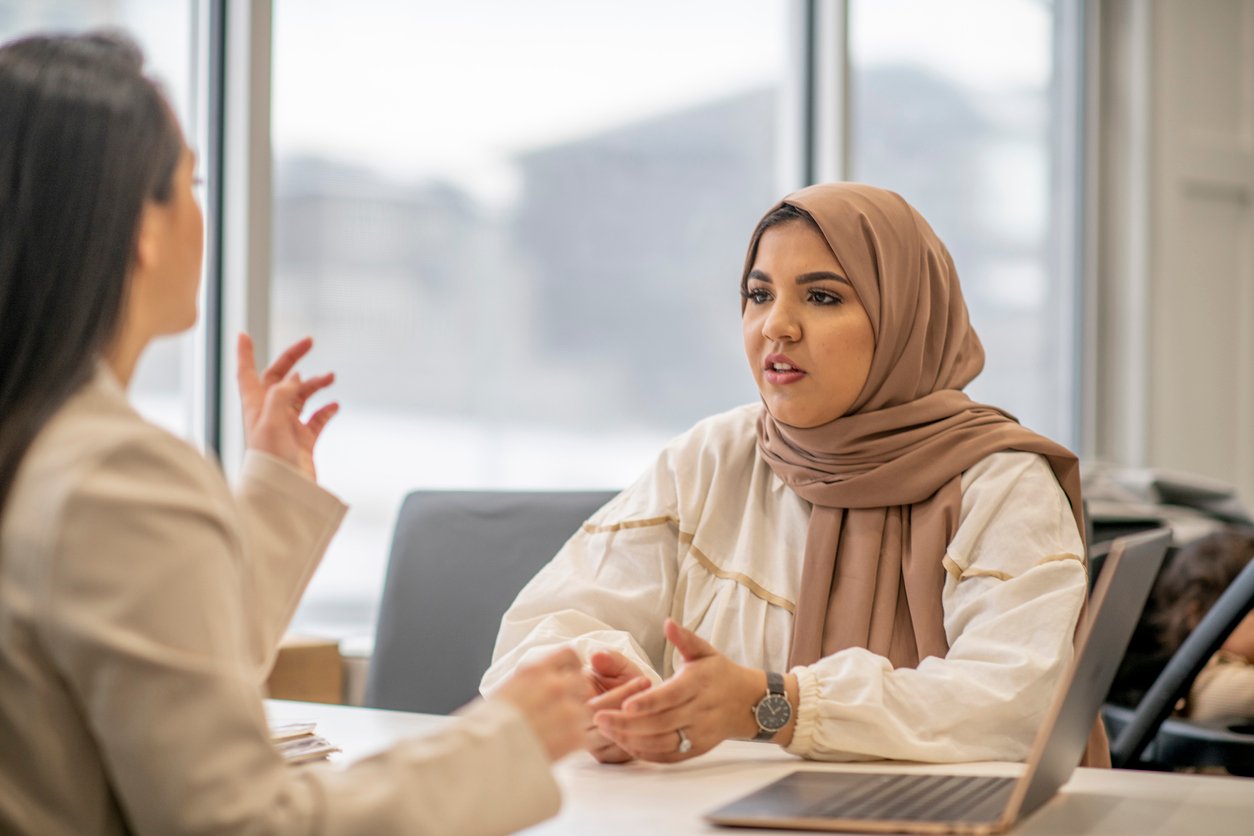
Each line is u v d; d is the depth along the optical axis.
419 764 0.76
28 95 0.80
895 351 1.60
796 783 1.10
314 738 1.18
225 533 0.76
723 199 3.21
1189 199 3.91
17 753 0.73
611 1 3.04
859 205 1.59
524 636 1.57
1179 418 3.89
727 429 1.71
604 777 1.16
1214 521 3.12
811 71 3.29
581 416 3.04
